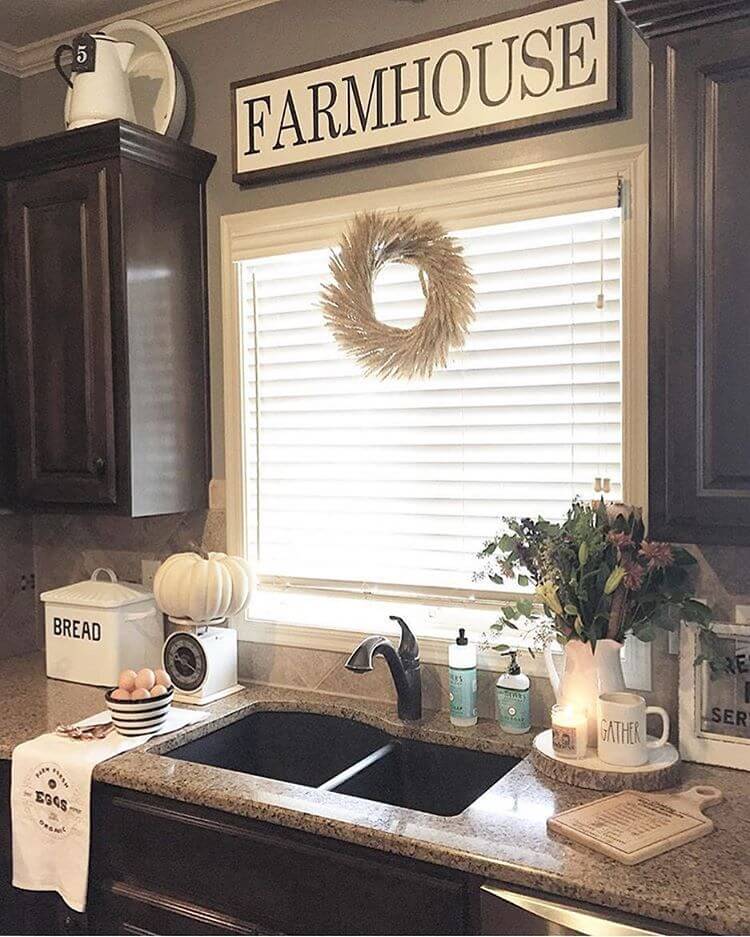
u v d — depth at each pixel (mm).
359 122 2393
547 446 2262
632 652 2102
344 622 2529
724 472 1668
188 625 2523
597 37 2084
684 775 1906
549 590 1966
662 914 1403
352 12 2445
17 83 3041
